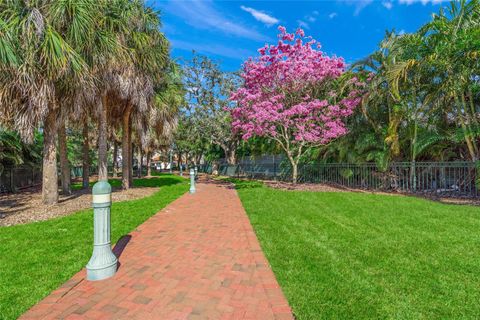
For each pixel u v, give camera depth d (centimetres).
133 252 404
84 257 376
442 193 926
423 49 894
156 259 376
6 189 1173
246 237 468
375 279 298
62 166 1007
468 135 853
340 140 1248
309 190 1105
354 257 361
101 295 279
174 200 909
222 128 2359
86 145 1255
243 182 1666
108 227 330
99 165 1011
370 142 1115
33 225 551
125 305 261
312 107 1105
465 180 887
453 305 247
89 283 305
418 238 435
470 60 799
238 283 302
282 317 237
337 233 471
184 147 3491
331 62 1135
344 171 1239
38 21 612
